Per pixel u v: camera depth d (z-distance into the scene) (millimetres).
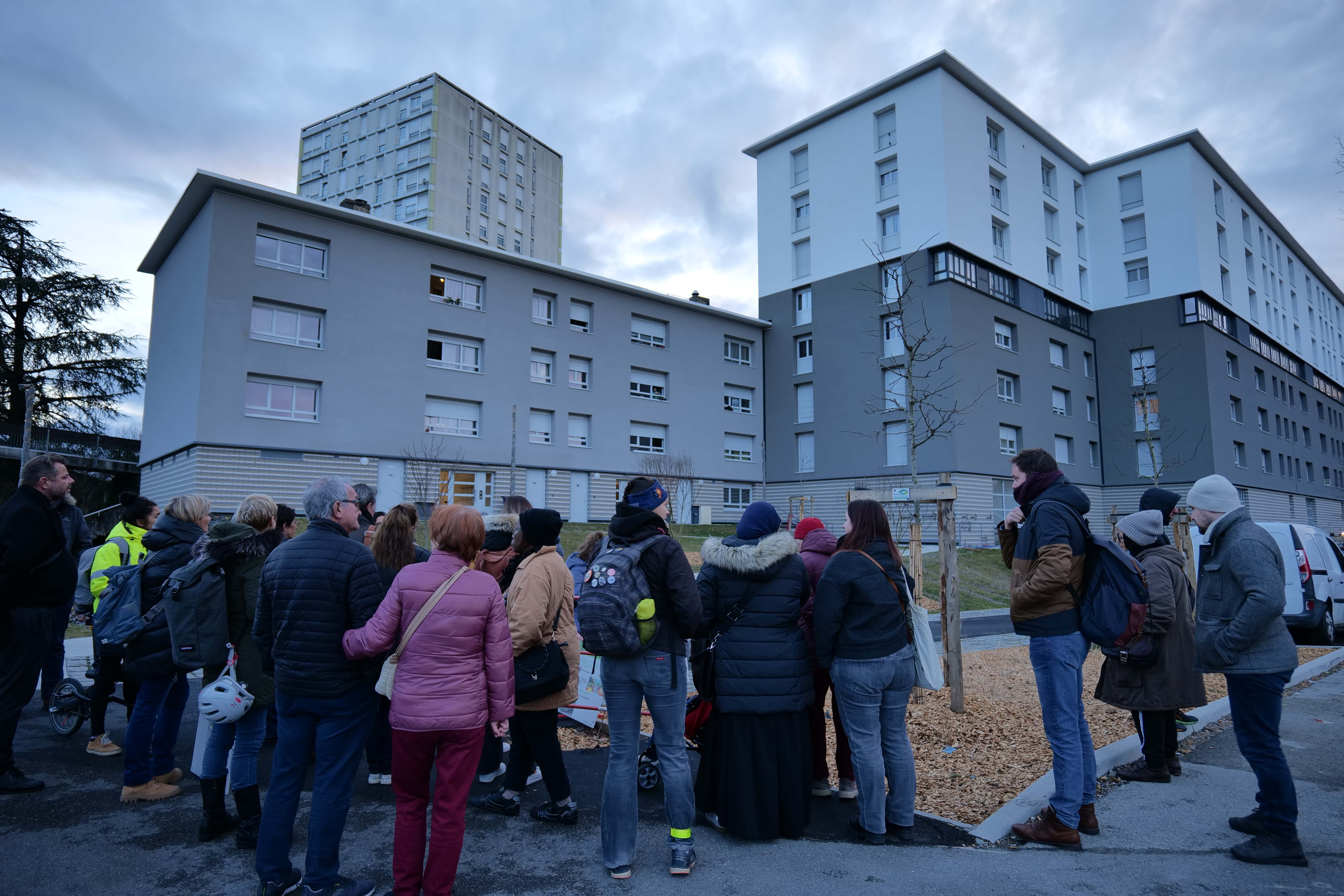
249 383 24656
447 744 3201
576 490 32625
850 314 34781
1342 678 8109
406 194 59188
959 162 32156
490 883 3438
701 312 37531
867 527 4020
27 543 4508
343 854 3779
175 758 5000
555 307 32969
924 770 4973
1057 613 3879
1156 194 37688
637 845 3900
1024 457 4281
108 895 3322
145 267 29984
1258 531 3773
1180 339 36438
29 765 5227
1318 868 3510
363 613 3260
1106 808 4309
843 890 3318
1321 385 52156
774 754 3906
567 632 4422
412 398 28062
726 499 37906
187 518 4719
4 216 29703
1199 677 4734
